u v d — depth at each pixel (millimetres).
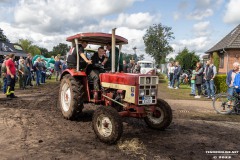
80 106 7031
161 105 6449
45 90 14547
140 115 5824
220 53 30359
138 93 5695
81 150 4973
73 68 7492
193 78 14562
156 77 5961
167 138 5938
